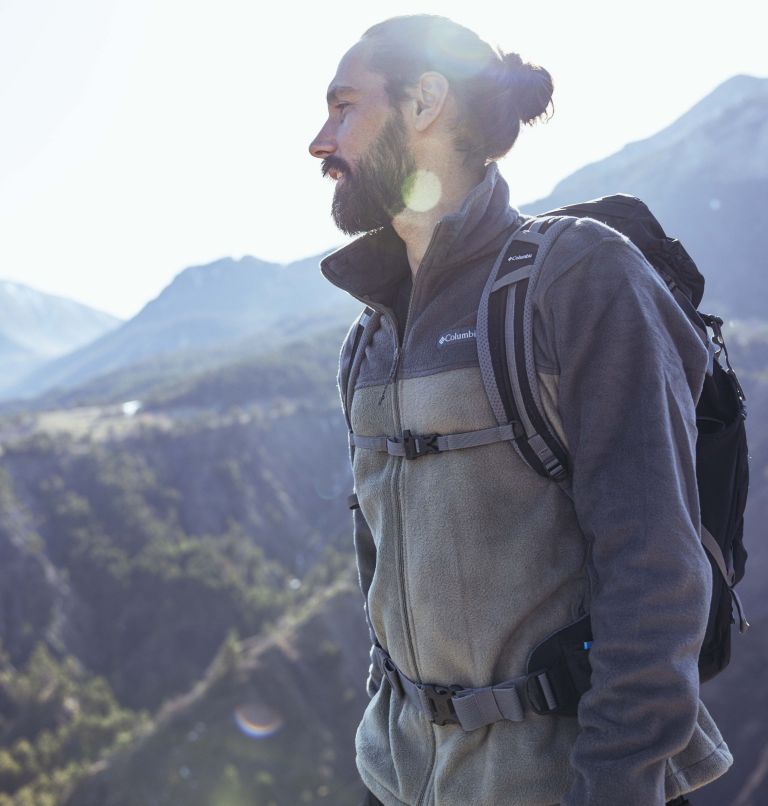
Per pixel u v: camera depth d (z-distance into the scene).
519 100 1.65
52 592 132.38
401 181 1.62
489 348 1.45
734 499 1.58
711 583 1.30
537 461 1.45
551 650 1.43
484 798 1.46
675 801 1.43
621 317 1.35
